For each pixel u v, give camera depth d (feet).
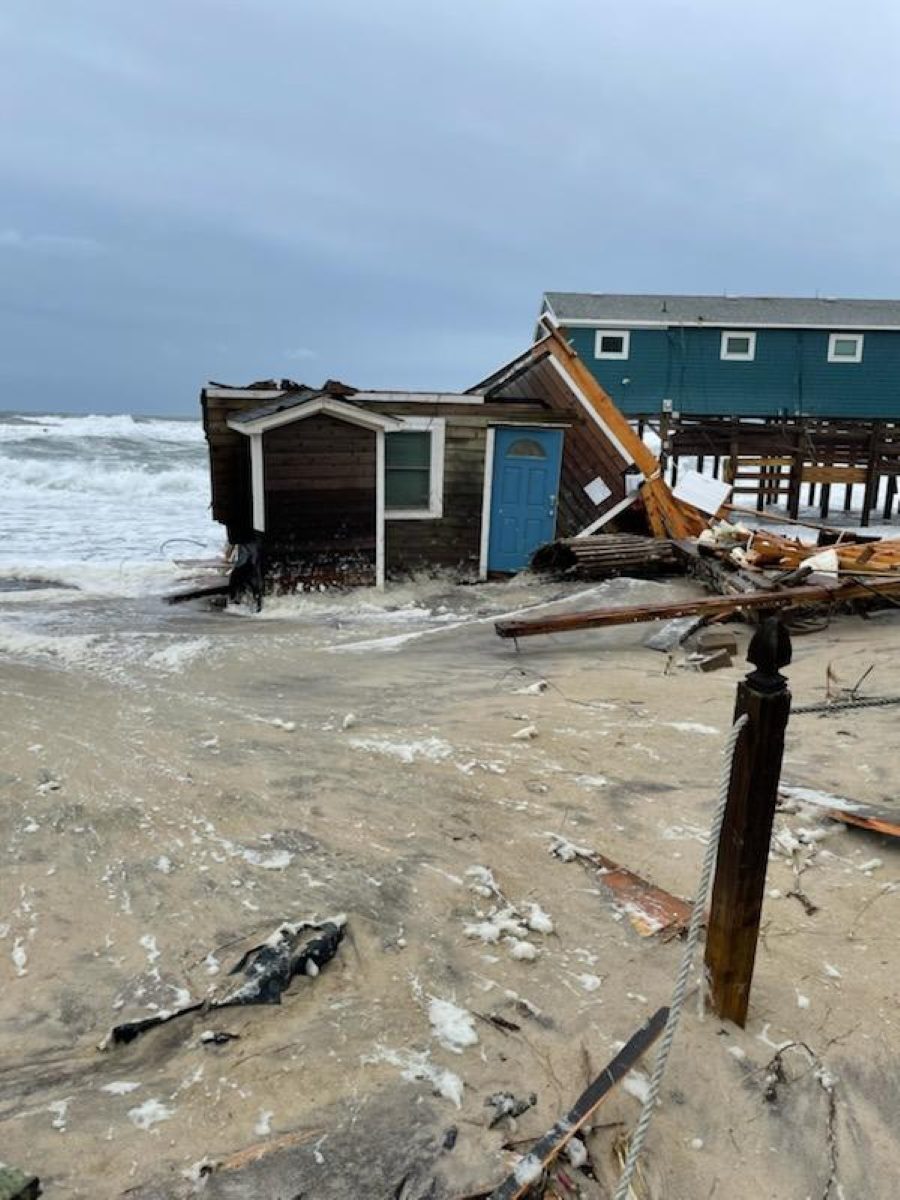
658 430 84.74
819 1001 9.42
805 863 12.49
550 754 17.22
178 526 67.62
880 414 78.84
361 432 39.14
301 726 19.57
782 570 34.96
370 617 36.06
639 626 29.71
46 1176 7.01
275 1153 7.34
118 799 15.02
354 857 12.89
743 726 7.98
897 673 22.44
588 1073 8.39
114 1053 8.70
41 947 10.60
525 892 11.84
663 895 11.59
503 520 43.37
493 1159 7.34
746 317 79.46
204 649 28.84
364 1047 8.73
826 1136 7.78
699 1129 7.79
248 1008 9.36
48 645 29.09
